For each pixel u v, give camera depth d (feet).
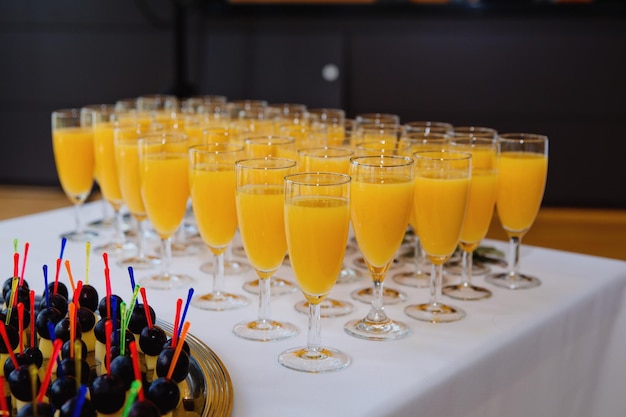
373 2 11.35
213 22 11.60
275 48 11.59
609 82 11.23
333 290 3.68
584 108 11.35
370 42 11.43
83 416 2.47
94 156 4.50
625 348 3.93
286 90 11.73
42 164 12.53
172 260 4.04
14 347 2.88
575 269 3.98
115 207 4.35
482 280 3.83
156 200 3.67
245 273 3.87
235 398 2.70
